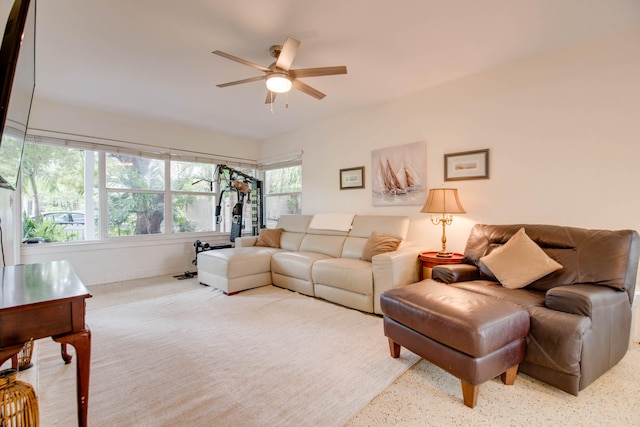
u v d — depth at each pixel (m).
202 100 3.63
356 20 2.11
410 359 2.02
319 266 3.28
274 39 2.34
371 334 2.41
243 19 2.08
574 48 2.47
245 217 5.70
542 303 1.86
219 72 2.88
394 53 2.59
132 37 2.29
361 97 3.63
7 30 1.18
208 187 5.24
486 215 2.98
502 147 2.87
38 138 3.57
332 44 2.43
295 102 3.77
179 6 1.94
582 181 2.46
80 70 2.83
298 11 2.00
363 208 4.07
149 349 2.17
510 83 2.81
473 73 3.01
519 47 2.52
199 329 2.53
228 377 1.82
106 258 4.11
